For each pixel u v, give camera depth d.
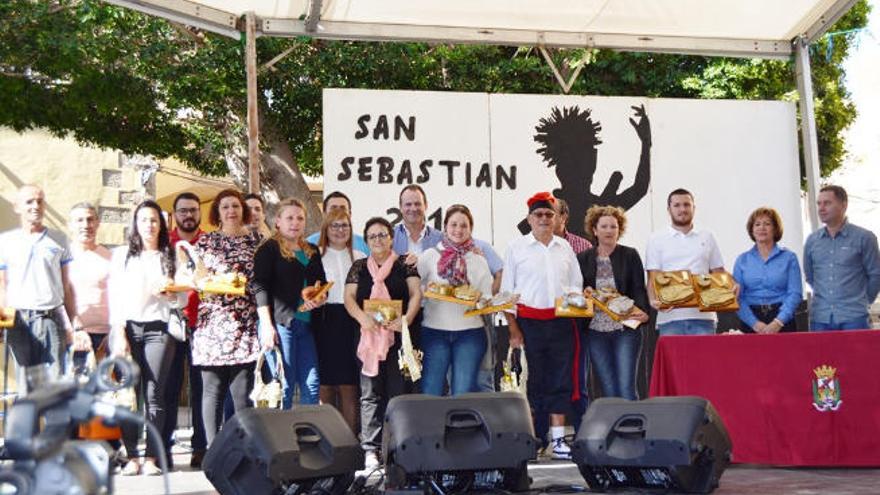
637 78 11.36
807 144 7.96
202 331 5.61
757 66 11.21
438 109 8.18
